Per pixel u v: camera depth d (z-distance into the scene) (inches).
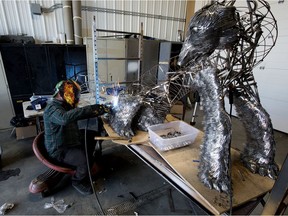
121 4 147.7
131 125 57.5
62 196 64.2
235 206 31.1
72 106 62.9
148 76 104.4
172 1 167.5
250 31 33.8
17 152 90.4
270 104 127.0
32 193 64.6
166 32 175.9
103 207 60.2
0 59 104.9
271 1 117.3
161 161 44.7
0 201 61.4
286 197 30.5
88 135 70.5
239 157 43.9
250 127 39.8
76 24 131.0
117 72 128.1
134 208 60.2
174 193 66.9
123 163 84.0
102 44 119.5
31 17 125.6
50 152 60.6
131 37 128.4
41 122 91.0
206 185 34.3
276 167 38.7
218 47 35.0
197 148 48.5
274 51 119.5
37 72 116.3
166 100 54.0
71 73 125.8
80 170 62.2
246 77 39.0
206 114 36.4
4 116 114.4
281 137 116.4
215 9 31.7
